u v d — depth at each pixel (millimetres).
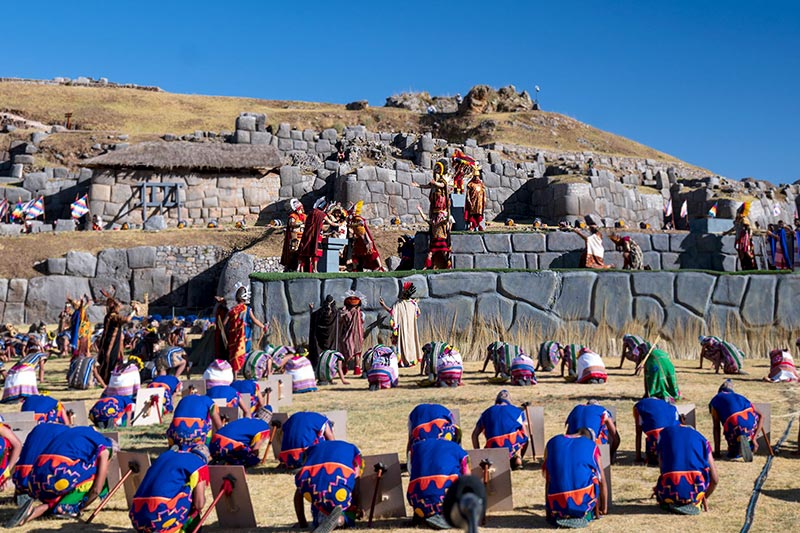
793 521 7445
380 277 20828
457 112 88188
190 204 48250
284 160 52562
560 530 7312
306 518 7895
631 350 18047
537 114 84500
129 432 12258
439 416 9250
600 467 7715
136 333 24016
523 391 15352
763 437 10156
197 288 39750
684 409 10242
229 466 7566
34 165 60719
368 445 10859
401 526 7539
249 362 17047
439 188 25328
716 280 21125
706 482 7797
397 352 19672
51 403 10555
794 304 21156
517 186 56281
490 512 7914
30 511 7734
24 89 89250
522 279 21000
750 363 19500
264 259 38375
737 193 57219
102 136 65750
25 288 37531
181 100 95938
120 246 40844
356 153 54594
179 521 6910
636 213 56250
